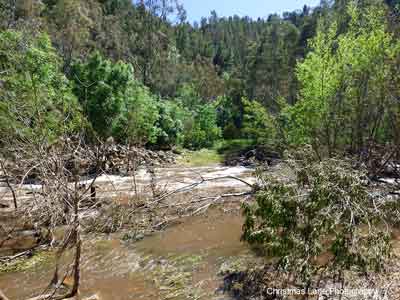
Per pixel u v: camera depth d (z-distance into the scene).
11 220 6.85
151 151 18.16
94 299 4.54
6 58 9.95
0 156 5.81
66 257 5.95
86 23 28.92
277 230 4.52
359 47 9.81
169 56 35.69
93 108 14.98
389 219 4.86
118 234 6.61
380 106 9.16
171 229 6.95
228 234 6.79
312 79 10.42
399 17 10.86
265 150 14.49
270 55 33.59
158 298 4.55
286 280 4.57
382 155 8.84
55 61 12.45
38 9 23.92
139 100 16.89
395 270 4.48
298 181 4.61
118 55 32.66
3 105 5.55
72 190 4.54
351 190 4.32
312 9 37.19
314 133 10.16
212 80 41.53
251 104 12.53
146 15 34.56
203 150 23.58
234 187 10.73
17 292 4.91
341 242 3.97
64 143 4.75
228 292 4.51
